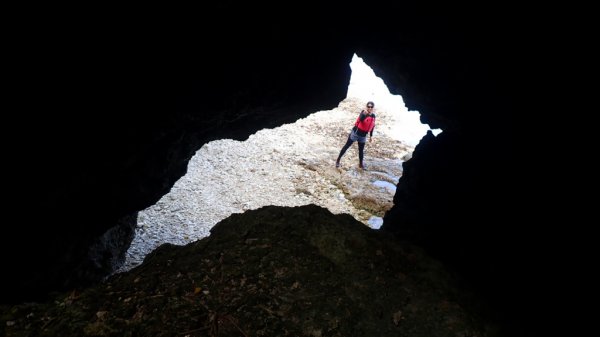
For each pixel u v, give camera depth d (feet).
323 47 28.50
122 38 18.15
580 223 16.74
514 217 20.61
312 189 45.55
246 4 21.56
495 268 19.33
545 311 15.61
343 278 9.88
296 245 10.73
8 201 17.16
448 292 10.36
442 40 24.85
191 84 22.99
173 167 28.66
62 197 20.31
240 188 44.09
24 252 19.56
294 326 8.36
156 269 9.70
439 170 29.50
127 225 30.89
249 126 32.14
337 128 63.16
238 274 9.55
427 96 29.55
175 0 18.70
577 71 17.24
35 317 7.90
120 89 19.60
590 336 13.79
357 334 8.45
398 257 11.19
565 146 18.48
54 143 17.83
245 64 24.73
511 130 23.07
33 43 14.99
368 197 44.47
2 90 14.83
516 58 20.66
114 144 20.89
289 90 28.84
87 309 8.13
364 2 26.50
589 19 15.60
